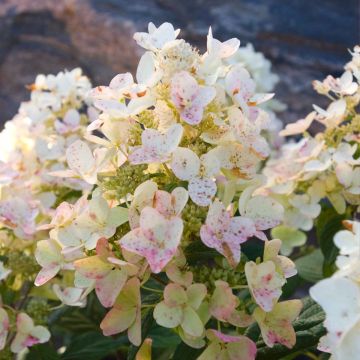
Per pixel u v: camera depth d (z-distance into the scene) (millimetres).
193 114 424
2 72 1210
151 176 448
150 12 1172
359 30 1139
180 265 424
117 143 451
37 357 598
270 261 421
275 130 863
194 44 1119
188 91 427
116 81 455
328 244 611
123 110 439
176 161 426
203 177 424
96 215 431
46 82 690
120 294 426
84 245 432
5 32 1231
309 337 471
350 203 593
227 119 452
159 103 443
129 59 1117
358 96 590
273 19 1147
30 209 571
